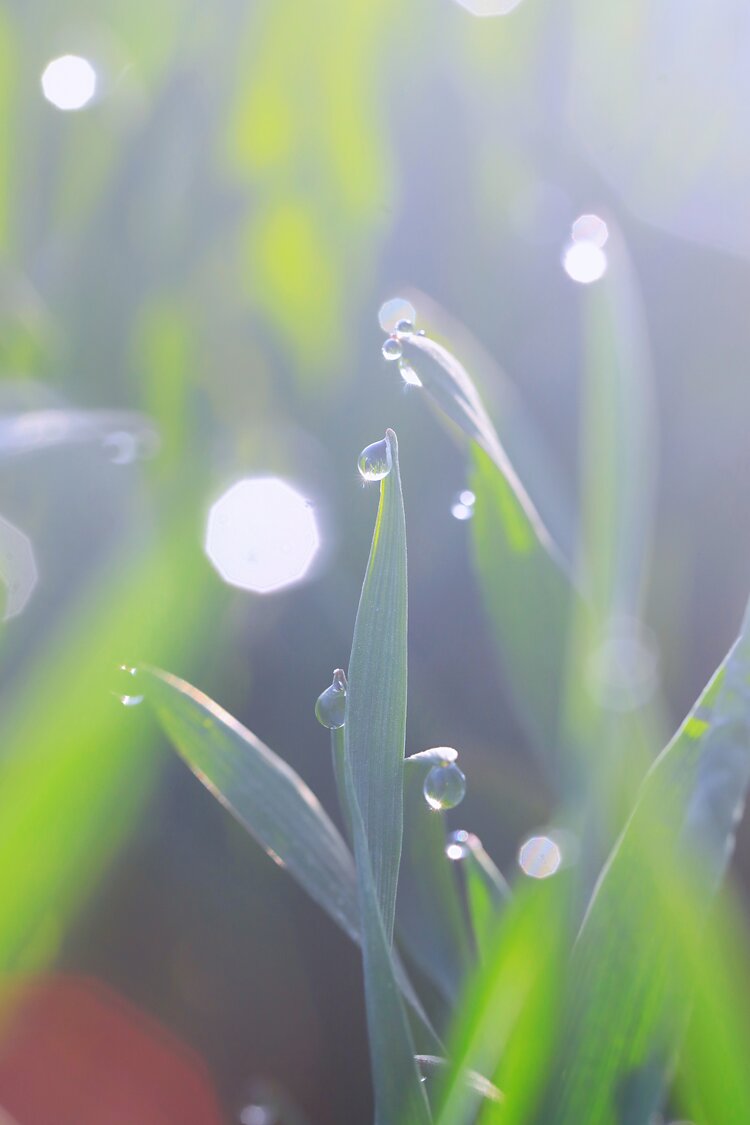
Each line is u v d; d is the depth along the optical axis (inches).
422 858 5.6
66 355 7.7
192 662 6.5
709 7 9.3
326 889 5.4
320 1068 5.9
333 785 6.4
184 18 8.5
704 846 5.0
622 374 6.4
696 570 7.0
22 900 5.9
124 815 6.2
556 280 8.3
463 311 8.2
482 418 5.9
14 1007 5.9
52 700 6.1
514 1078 5.1
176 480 7.1
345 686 5.3
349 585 6.9
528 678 6.2
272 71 8.5
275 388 7.8
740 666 5.1
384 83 8.9
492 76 9.1
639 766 6.1
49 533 6.9
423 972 5.8
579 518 7.0
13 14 8.4
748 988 5.5
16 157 8.3
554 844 5.6
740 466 7.3
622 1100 5.0
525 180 9.0
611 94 9.3
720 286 8.4
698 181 9.2
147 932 6.1
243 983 6.0
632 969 5.0
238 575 6.7
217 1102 5.8
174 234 8.3
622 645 6.3
